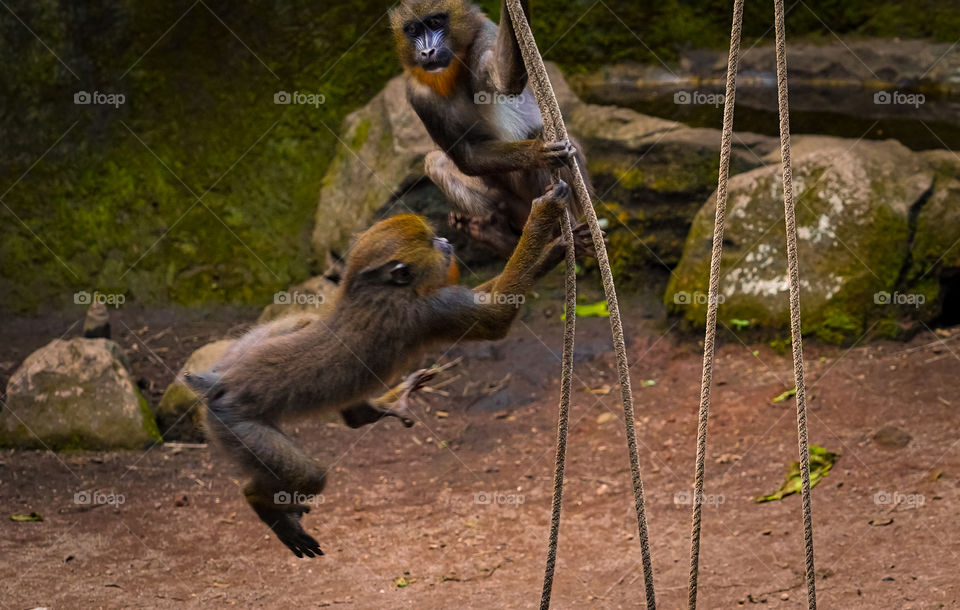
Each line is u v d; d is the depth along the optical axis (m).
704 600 6.56
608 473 8.52
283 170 12.64
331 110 12.75
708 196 11.09
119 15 12.46
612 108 11.95
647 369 10.14
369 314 5.62
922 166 10.23
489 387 10.17
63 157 12.46
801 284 9.94
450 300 5.56
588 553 7.39
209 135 12.64
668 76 14.16
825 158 10.31
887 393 8.80
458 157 6.04
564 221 4.73
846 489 7.68
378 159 11.59
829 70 14.02
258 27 12.63
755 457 8.32
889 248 9.83
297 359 5.59
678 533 7.50
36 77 12.34
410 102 6.38
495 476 8.74
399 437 9.54
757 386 9.35
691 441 8.75
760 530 7.36
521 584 7.02
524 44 4.76
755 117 12.45
